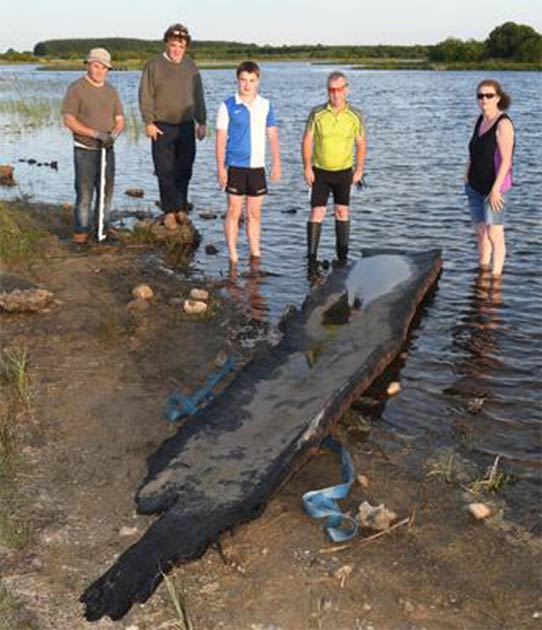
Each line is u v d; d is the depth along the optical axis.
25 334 6.61
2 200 12.39
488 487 4.42
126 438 4.84
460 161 16.52
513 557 3.80
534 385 5.83
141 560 3.60
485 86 7.74
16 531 3.85
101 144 9.38
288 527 3.98
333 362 5.73
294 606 3.41
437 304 7.54
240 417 4.92
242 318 7.16
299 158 17.19
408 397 5.62
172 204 10.31
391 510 4.18
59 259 9.00
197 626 3.28
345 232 9.16
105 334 6.62
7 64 115.31
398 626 3.30
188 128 10.09
